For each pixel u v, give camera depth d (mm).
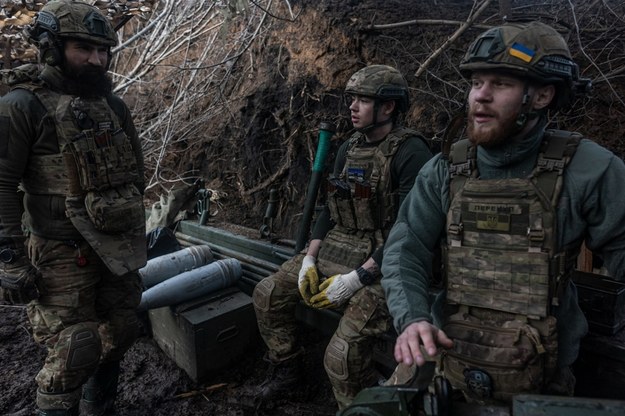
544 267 1169
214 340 2498
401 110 2037
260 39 4281
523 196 1180
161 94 5090
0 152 1671
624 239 1134
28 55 3176
